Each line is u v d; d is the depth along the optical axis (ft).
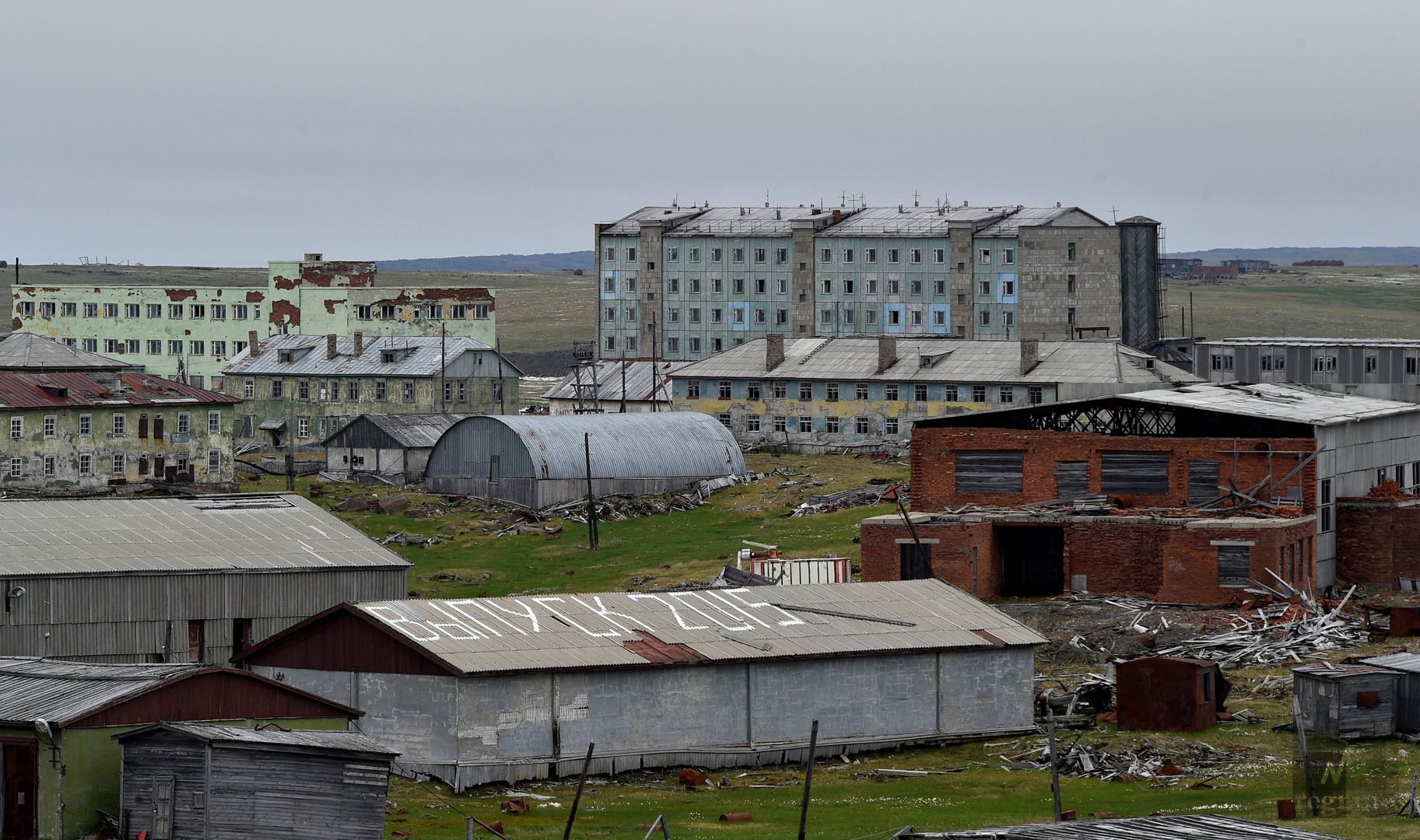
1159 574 411.54
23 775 222.07
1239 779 268.41
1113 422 443.73
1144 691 305.73
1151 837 184.44
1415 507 442.50
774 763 290.15
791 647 294.25
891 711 301.43
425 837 230.27
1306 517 420.36
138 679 235.61
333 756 212.43
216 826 209.36
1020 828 190.39
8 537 357.61
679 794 265.13
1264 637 375.25
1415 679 275.59
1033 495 443.32
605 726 278.46
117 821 219.00
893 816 246.68
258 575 362.12
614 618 299.58
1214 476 429.79
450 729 267.80
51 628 341.82
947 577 417.28
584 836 231.50
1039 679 348.59
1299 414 438.40
